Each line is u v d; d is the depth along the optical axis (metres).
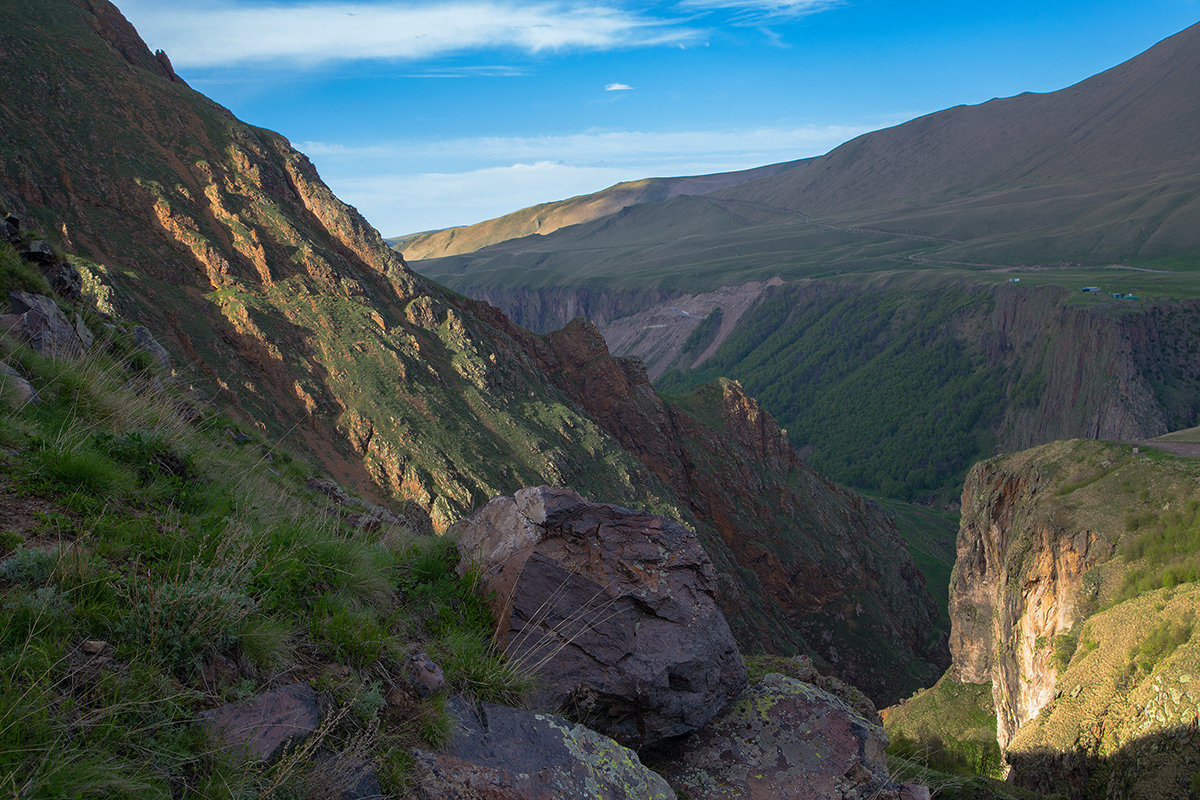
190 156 107.44
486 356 115.19
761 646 104.06
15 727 4.09
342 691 5.79
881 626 131.88
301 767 4.91
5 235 16.31
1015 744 65.44
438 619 8.23
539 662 7.89
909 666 128.38
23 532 6.18
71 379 10.60
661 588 8.99
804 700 8.89
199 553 6.21
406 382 101.56
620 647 8.29
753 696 8.95
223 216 104.56
